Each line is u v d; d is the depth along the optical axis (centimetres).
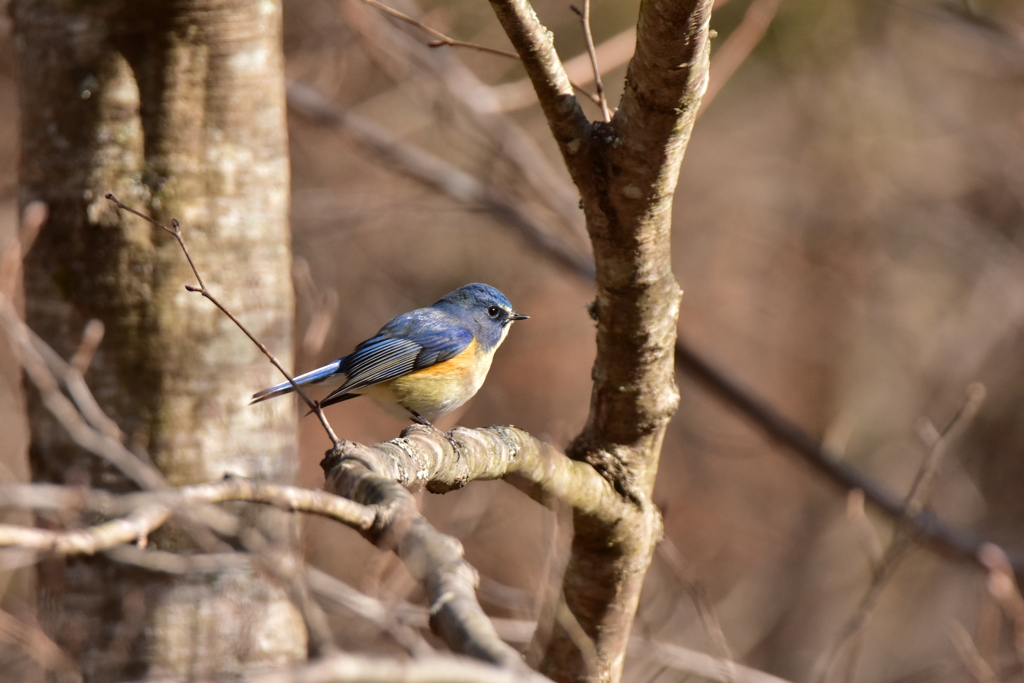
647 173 604
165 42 773
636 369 673
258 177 816
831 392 2356
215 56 791
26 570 1122
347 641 900
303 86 1783
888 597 2170
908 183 2233
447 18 1705
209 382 790
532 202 1805
